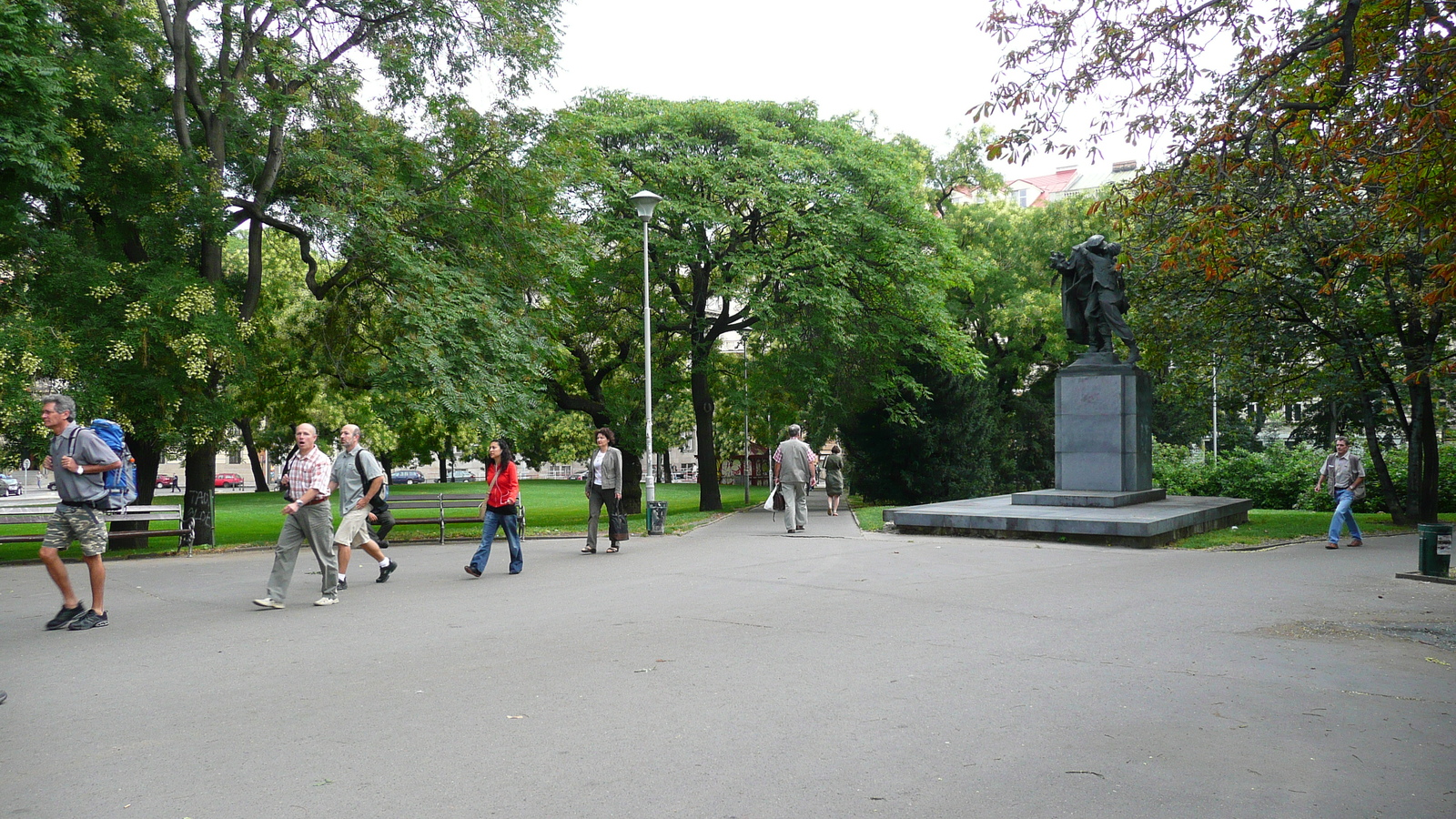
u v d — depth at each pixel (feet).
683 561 42.50
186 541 50.83
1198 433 167.43
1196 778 14.15
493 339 58.90
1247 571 37.93
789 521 57.77
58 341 48.34
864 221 84.64
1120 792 13.57
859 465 111.45
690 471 275.59
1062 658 22.15
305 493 30.66
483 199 64.85
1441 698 18.67
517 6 63.77
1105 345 61.41
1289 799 13.30
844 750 15.48
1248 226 32.91
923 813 12.80
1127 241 61.36
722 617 27.71
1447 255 32.83
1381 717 17.33
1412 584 34.19
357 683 20.22
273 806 13.21
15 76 42.91
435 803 13.30
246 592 34.60
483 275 63.16
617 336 94.02
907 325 91.61
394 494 55.52
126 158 52.65
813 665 21.44
